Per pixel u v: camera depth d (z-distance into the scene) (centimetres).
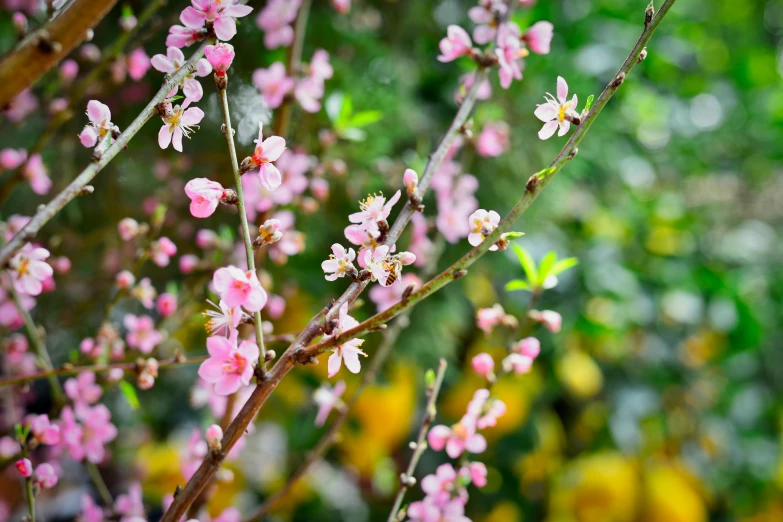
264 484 204
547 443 211
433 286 89
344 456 199
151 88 160
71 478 188
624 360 231
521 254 109
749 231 283
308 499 205
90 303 156
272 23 125
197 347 178
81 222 171
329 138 130
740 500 226
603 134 212
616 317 217
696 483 222
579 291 213
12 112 136
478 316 111
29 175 119
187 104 92
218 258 121
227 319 91
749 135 281
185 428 197
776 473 228
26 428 100
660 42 240
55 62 91
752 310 236
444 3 192
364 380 119
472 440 107
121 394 183
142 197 171
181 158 158
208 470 89
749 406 242
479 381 194
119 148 90
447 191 129
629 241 239
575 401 227
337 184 169
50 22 92
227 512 115
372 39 171
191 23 92
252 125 154
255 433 217
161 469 188
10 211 163
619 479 204
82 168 162
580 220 229
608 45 222
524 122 183
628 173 245
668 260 241
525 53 108
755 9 293
